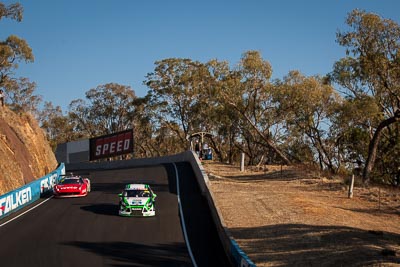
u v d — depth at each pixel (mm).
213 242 18828
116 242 18719
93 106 94812
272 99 58438
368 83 44938
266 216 21922
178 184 34531
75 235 19922
